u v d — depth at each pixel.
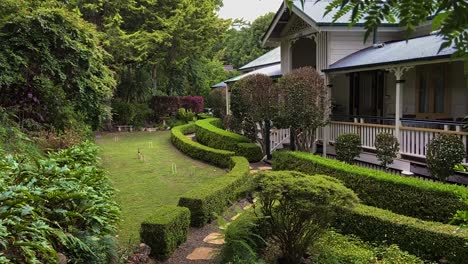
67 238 2.94
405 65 8.37
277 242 4.86
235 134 12.91
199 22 21.89
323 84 10.37
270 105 11.22
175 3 22.06
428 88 10.43
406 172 8.60
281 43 14.29
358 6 1.08
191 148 12.86
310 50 14.16
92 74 10.02
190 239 5.61
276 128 11.72
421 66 10.59
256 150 11.47
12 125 7.66
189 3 21.30
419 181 5.93
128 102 22.95
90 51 9.56
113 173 10.23
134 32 20.94
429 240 4.52
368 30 1.07
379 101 11.87
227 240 4.58
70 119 9.05
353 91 12.72
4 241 2.38
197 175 9.99
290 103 10.00
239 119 13.26
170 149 14.81
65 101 9.12
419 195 5.64
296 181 4.43
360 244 5.02
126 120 21.94
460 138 7.48
